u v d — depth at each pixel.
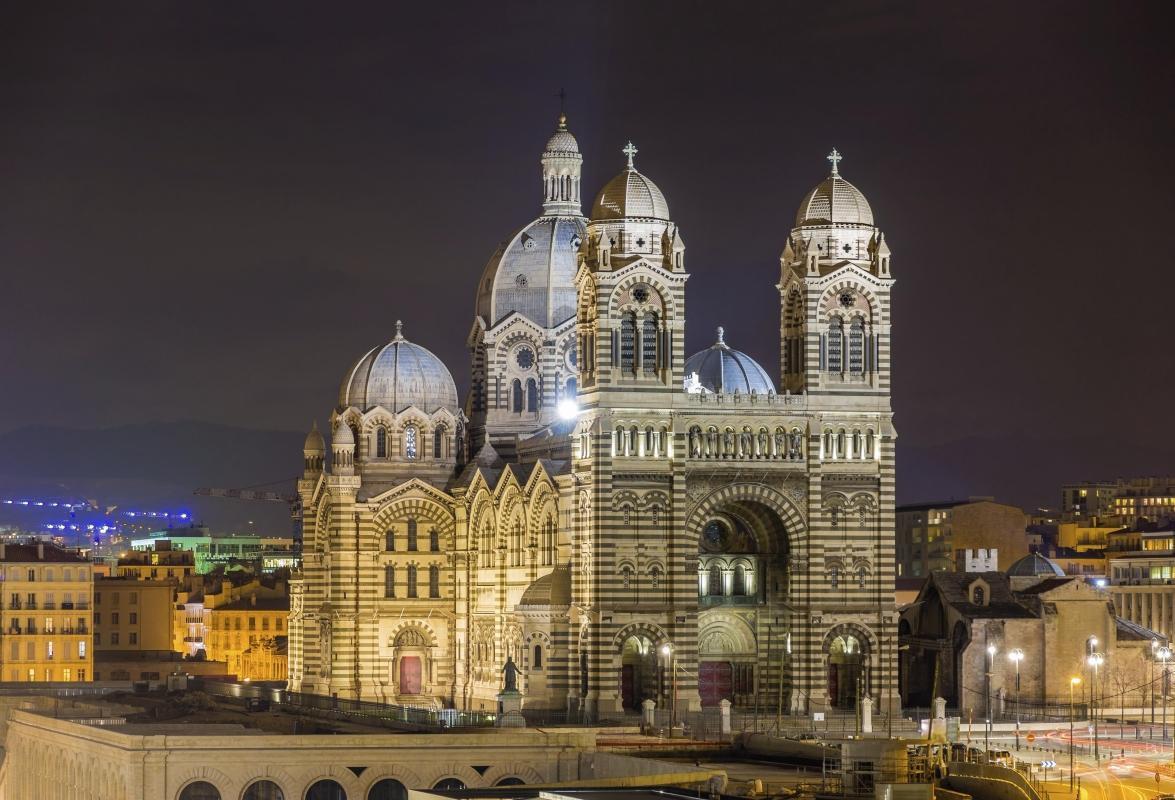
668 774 160.62
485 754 182.50
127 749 175.88
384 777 180.00
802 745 179.25
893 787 150.38
